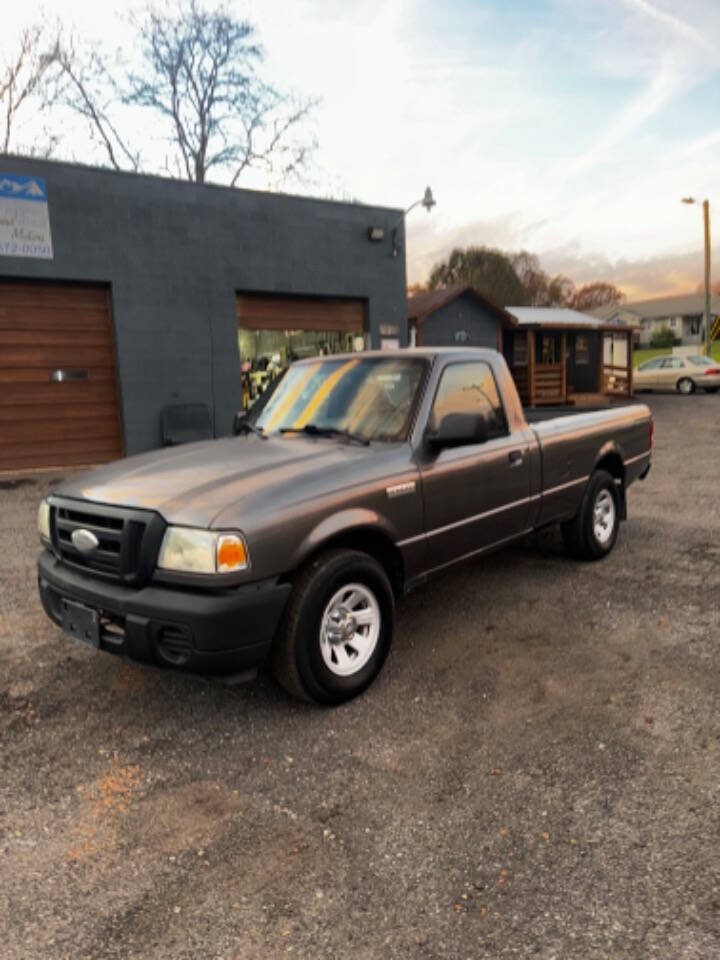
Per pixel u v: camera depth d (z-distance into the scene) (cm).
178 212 1172
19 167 1023
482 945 194
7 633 442
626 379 2717
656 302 7225
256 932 202
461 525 407
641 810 251
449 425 369
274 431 427
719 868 220
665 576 520
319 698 327
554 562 565
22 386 1091
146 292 1154
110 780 283
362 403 410
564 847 234
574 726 312
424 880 221
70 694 360
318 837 244
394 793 269
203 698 353
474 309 2177
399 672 375
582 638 411
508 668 375
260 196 1259
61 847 243
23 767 294
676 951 189
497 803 259
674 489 866
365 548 368
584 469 528
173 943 199
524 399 2322
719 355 4959
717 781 267
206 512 297
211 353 1231
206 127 2644
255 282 1270
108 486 335
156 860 235
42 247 1054
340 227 1369
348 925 204
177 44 2498
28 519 771
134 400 1163
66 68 2348
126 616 300
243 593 293
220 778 283
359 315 1452
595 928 198
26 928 206
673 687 346
